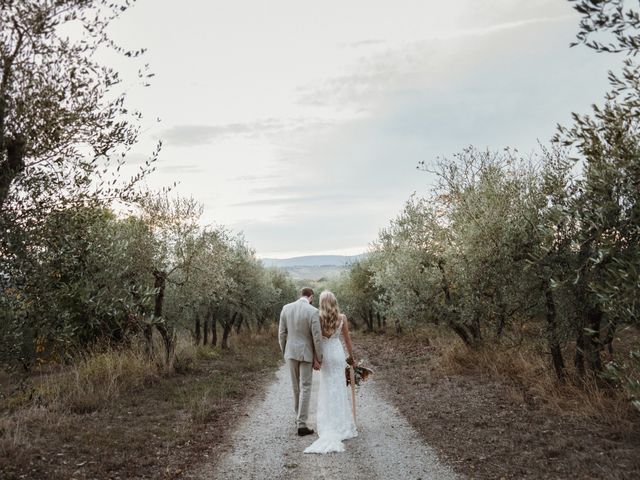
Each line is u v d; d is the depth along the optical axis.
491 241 9.50
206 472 5.47
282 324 7.42
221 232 14.99
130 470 5.39
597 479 4.56
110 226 8.72
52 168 5.18
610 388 7.01
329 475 5.30
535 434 6.11
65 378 9.94
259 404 9.36
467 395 8.72
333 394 6.70
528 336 9.89
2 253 4.50
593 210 6.16
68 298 5.30
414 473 5.22
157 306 12.28
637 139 5.44
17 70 4.59
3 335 4.47
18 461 5.24
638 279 4.59
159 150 6.29
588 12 3.91
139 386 10.26
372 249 27.31
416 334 20.11
